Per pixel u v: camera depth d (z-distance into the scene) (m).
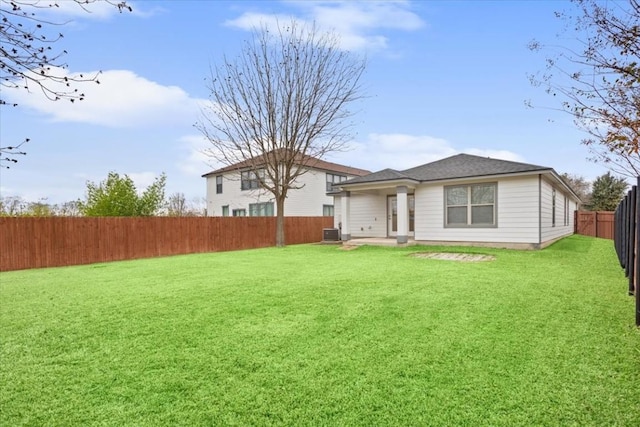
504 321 4.21
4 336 4.05
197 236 14.98
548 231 12.97
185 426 2.35
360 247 13.82
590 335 3.74
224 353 3.47
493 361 3.17
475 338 3.70
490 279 6.66
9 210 16.66
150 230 13.61
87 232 12.00
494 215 12.34
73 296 6.03
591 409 2.43
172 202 33.72
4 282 7.73
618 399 2.54
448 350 3.42
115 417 2.46
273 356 3.38
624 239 6.97
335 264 9.18
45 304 5.50
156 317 4.65
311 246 15.69
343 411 2.48
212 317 4.60
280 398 2.66
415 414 2.42
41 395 2.76
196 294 5.87
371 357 3.31
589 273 7.28
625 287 5.94
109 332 4.13
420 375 2.95
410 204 15.64
